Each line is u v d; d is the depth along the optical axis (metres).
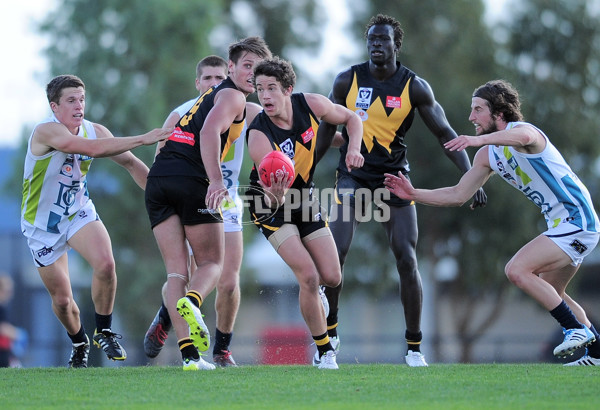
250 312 96.38
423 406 18.06
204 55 96.25
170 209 23.52
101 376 22.94
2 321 49.72
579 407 17.78
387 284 93.06
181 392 19.89
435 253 92.75
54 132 24.39
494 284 93.06
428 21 95.44
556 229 24.75
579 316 26.45
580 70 99.62
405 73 28.70
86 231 25.47
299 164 23.66
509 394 19.45
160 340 28.22
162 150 23.84
